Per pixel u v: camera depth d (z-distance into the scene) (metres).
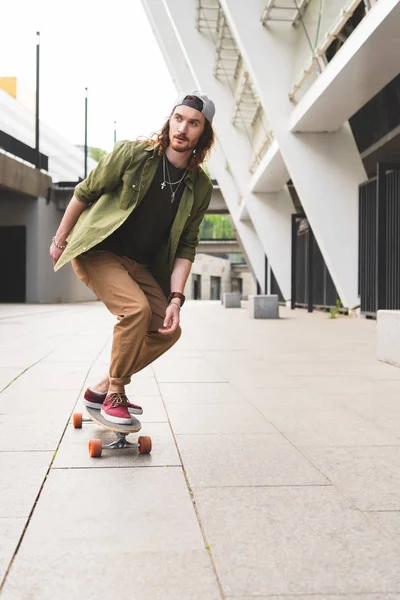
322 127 17.09
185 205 3.44
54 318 18.47
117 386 3.38
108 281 3.38
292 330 13.23
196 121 3.24
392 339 7.22
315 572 1.86
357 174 17.56
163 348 3.64
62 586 1.76
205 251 71.31
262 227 29.56
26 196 37.06
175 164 3.35
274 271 29.66
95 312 23.41
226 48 24.73
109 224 3.30
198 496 2.57
